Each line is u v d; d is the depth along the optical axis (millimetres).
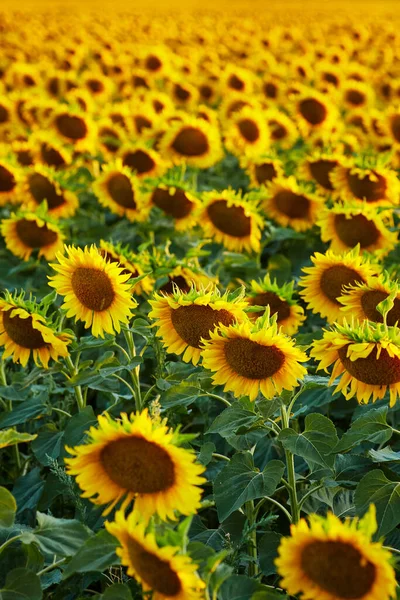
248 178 6594
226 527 2721
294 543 2064
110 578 2568
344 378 2576
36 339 2787
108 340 2893
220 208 4176
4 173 4887
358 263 3107
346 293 3080
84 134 5922
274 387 2568
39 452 2951
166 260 3561
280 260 4262
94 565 2152
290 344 2523
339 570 2035
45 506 2865
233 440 2691
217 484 2582
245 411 2605
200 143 5434
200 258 4672
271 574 2699
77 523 2299
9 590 2258
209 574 2078
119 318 2830
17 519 3043
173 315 2768
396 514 2496
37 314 2727
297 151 6000
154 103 7211
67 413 3025
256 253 4582
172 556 2012
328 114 6609
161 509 2184
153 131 6023
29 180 4793
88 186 5723
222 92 8281
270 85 8477
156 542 2057
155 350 2980
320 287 3168
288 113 8289
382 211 4219
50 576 2531
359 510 2525
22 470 3336
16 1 25953
